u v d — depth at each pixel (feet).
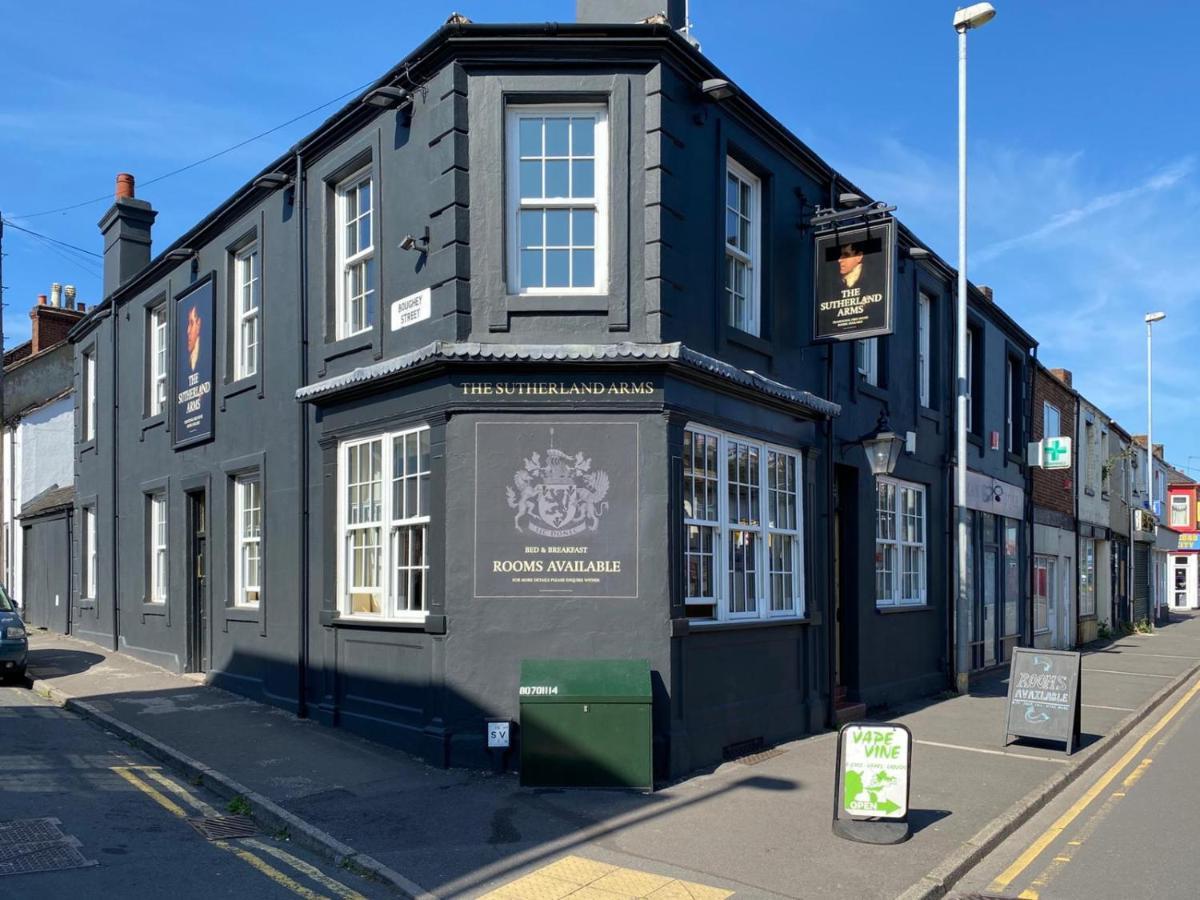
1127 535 104.06
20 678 46.29
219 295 44.29
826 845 22.20
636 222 29.32
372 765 28.45
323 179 36.35
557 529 28.30
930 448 50.31
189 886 19.49
